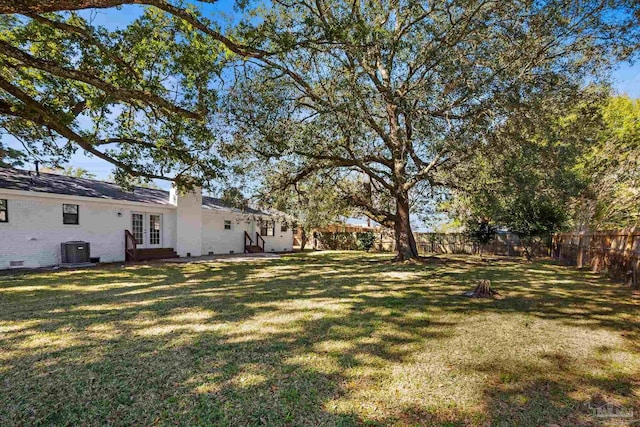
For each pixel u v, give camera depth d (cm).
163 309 507
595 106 891
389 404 243
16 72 709
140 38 664
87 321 439
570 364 315
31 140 823
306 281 795
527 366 310
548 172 921
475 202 1166
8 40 665
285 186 1252
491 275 912
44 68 541
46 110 631
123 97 634
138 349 342
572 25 753
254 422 221
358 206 1376
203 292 646
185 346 351
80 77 568
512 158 849
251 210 1833
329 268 1073
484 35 745
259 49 641
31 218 991
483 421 225
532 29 750
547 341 375
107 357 321
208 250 1567
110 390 261
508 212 1429
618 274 829
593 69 820
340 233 2194
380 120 1084
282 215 1892
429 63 796
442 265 1179
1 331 396
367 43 739
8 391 257
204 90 756
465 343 367
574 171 1251
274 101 875
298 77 878
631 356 335
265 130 875
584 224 1291
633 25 719
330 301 570
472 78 724
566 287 722
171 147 855
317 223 1585
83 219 1110
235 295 619
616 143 1320
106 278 820
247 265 1152
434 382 277
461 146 786
